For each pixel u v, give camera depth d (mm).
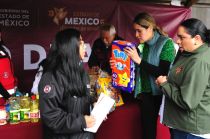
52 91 1470
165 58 2082
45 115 1477
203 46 1578
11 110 1895
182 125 1655
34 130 1947
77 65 1514
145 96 2287
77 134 1602
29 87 3865
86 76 1664
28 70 3846
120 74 2152
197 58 1549
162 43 2115
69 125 1504
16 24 3682
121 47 2113
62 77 1502
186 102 1535
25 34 3764
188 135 1656
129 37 4355
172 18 4531
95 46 3021
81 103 1583
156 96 2287
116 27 4273
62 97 1521
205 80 1526
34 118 1952
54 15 3902
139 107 2463
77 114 1565
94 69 2566
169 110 1756
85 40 4133
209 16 5332
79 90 1551
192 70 1541
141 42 2195
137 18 2117
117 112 2326
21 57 3773
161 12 4457
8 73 2475
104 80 2248
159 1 4781
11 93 2447
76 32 1526
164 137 2691
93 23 4148
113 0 4211
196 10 5238
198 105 1582
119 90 2387
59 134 1578
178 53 1783
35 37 3830
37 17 3803
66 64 1491
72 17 4023
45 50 3910
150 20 2092
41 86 1507
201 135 1608
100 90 2186
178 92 1622
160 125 2635
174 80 1681
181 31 1593
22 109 1932
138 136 2506
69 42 1480
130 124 2432
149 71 2070
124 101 2564
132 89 2121
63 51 1484
